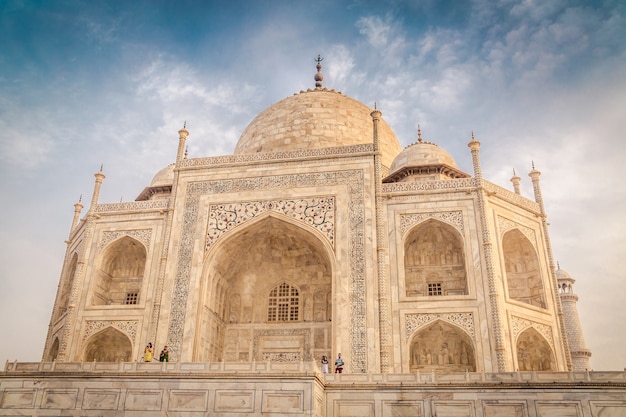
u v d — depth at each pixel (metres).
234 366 33.41
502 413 32.00
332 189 50.31
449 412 32.59
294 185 51.28
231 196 52.12
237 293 54.47
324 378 34.94
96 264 52.44
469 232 46.75
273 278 54.16
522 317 45.69
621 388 31.28
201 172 53.94
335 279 46.59
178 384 33.03
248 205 51.34
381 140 63.19
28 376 34.91
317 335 51.00
